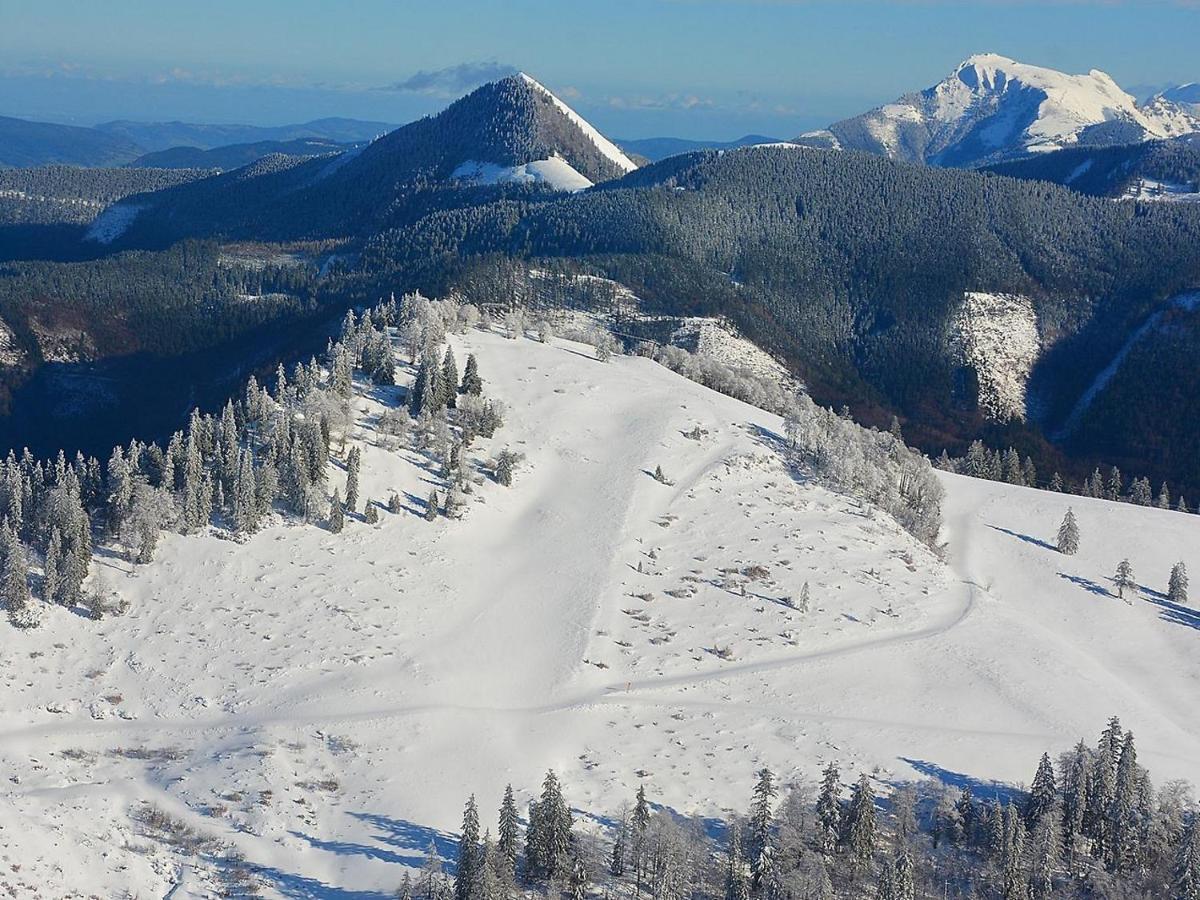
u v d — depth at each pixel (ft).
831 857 318.65
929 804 344.69
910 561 521.24
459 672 402.72
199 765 340.59
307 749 350.23
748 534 516.73
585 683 407.23
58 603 409.69
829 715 396.98
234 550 449.89
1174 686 460.55
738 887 299.17
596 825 325.42
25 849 290.76
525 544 492.95
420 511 495.00
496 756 355.15
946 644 456.04
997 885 310.45
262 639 406.82
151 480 470.39
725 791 347.97
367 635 415.64
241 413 527.81
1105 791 334.03
